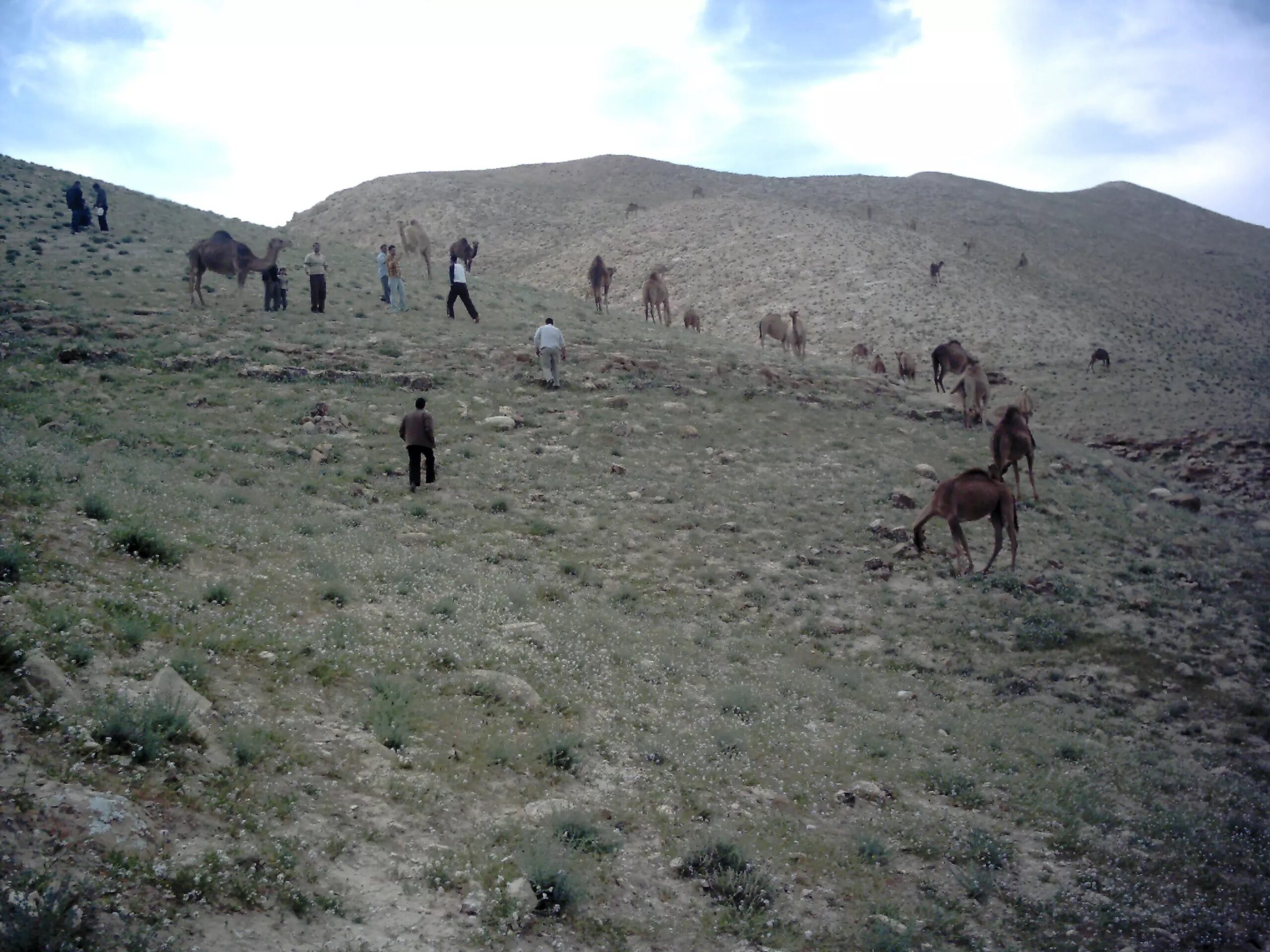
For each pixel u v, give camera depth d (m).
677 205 93.94
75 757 5.08
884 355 52.59
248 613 8.27
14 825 4.32
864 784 8.52
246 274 25.27
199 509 11.25
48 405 16.11
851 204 106.00
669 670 10.66
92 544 8.57
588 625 11.43
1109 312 68.44
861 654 13.22
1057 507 21.42
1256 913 7.34
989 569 16.66
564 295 42.81
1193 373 52.56
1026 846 7.98
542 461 18.89
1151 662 13.71
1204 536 20.83
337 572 10.16
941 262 66.25
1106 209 127.75
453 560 12.77
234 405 18.34
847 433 24.70
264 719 6.48
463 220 98.94
